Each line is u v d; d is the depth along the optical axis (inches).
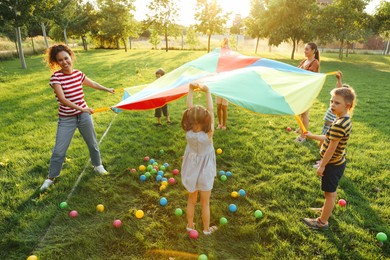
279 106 116.3
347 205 137.9
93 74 528.7
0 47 1085.1
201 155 108.3
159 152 196.2
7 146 197.6
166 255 109.8
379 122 262.8
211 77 149.3
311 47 199.2
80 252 110.3
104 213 133.0
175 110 295.9
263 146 205.2
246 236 119.6
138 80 459.2
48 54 141.6
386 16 964.0
